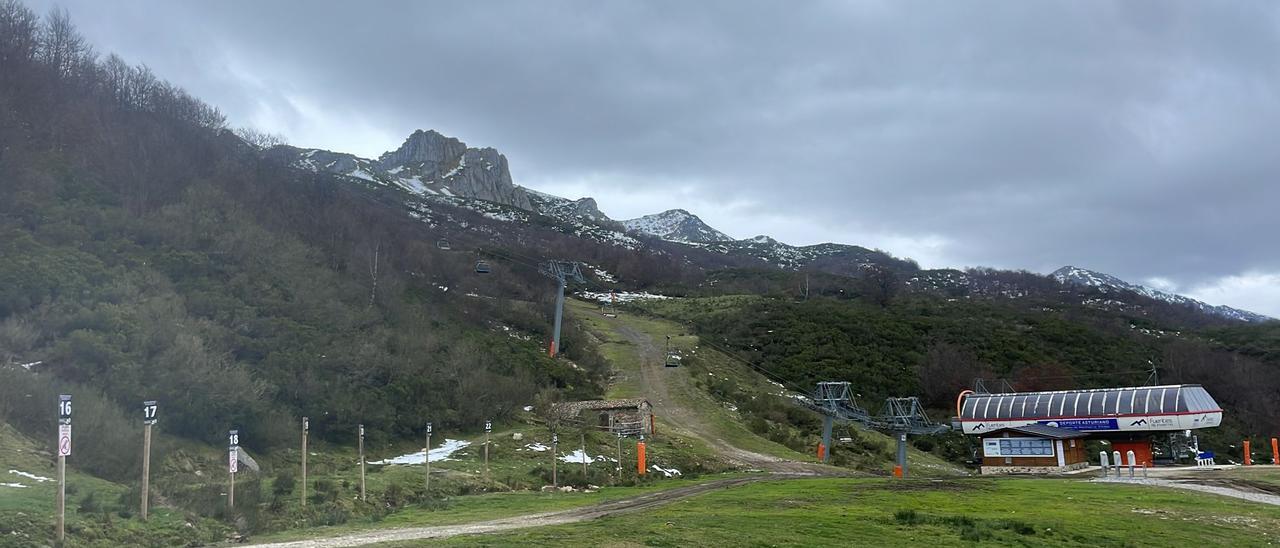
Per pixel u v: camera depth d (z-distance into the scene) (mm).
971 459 83125
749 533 20656
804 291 163625
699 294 161250
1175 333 136625
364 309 71375
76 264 52375
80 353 41094
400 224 142750
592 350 101375
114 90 91812
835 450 77562
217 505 24641
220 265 63719
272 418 44969
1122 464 58438
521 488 40438
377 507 30031
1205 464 53156
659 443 63750
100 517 21156
